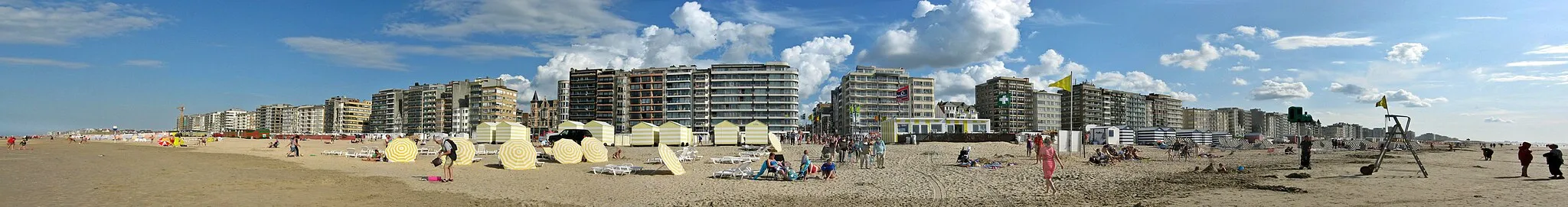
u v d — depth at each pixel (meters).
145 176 22.86
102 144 77.19
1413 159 39.72
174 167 27.95
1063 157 38.75
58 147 59.06
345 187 20.58
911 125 89.88
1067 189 20.97
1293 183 21.94
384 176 25.17
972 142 72.75
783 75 176.50
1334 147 61.16
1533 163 33.84
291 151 42.16
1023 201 18.33
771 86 176.12
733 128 70.31
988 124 96.06
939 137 75.44
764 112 175.38
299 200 17.17
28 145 67.81
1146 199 18.08
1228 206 16.45
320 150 54.72
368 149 42.91
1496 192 18.20
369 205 16.86
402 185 21.62
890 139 83.50
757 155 44.12
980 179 24.97
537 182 23.31
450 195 19.12
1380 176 23.98
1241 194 18.77
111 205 15.73
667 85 179.38
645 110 181.75
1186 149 39.66
